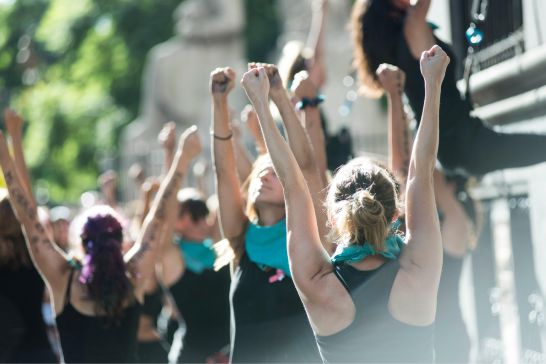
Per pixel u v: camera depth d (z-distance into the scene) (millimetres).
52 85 52531
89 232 9453
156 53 36344
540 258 11492
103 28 49906
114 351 9445
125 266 9547
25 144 52781
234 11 35938
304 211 6766
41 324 10766
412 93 9844
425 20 9695
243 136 25000
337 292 6535
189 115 35844
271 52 44875
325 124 11047
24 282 10641
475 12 10609
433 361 6578
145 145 28547
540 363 12062
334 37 29422
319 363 8633
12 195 9461
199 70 35969
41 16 57969
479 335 14383
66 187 51781
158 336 13086
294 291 8617
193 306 12719
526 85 10523
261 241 8656
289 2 32531
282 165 6805
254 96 6941
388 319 6492
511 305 13625
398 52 9836
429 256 6512
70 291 9438
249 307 8703
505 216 13562
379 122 28359
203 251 12727
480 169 9688
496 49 11719
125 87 48562
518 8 11234
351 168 6828
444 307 10617
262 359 8656
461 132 9430
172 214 9953
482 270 14336
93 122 50250
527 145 9273
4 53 57344
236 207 8844
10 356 10555
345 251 6625
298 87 9336
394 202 6750
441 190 10578
